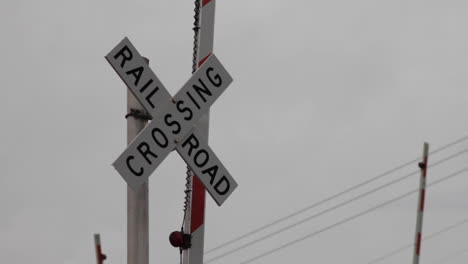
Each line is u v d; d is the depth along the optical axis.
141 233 6.16
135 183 5.73
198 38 6.88
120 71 5.77
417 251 11.51
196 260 6.76
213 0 6.94
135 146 5.74
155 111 5.85
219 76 6.11
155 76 5.87
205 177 6.05
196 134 6.01
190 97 5.99
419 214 11.49
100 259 5.80
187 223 6.76
